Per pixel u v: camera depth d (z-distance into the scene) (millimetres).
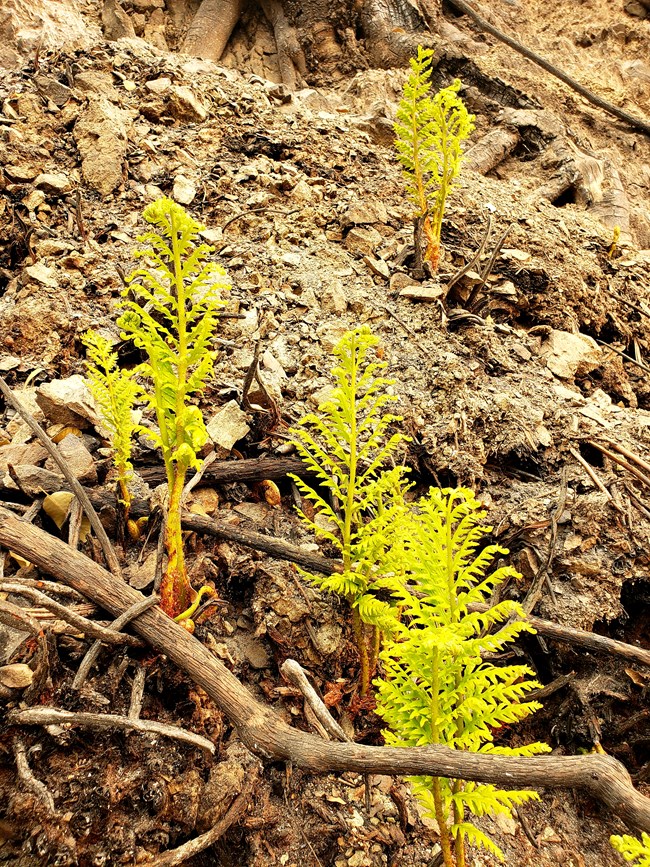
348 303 1267
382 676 873
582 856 828
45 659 701
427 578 682
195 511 929
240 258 1316
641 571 974
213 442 988
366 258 1402
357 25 3037
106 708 744
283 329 1185
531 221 1831
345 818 773
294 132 1841
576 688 915
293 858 743
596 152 2861
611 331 1701
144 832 703
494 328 1360
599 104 3191
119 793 704
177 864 702
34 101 1580
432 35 2965
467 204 1789
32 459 912
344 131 1966
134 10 2973
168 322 1155
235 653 853
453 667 670
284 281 1293
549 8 3742
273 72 3037
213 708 783
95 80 1708
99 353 849
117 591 760
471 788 685
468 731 688
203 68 2162
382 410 1069
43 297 1145
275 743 689
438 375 1131
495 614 667
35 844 663
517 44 3254
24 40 2314
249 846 742
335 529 958
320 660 863
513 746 911
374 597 824
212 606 840
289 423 1049
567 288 1616
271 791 774
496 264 1559
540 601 947
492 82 2922
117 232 1345
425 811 794
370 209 1562
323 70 3004
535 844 824
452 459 1044
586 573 960
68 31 2502
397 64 2951
